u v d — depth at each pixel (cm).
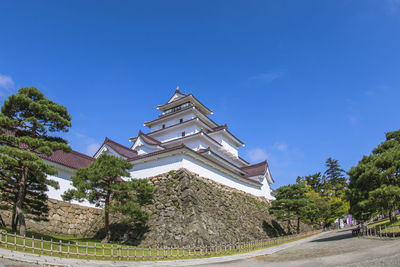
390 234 2400
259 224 3662
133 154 3900
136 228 2564
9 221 2234
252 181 4244
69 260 1495
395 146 2638
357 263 1451
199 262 1812
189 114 4644
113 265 1553
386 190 2188
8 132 2339
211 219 2673
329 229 5934
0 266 1162
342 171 8725
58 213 2616
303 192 4022
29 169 1836
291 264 1669
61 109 1967
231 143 5128
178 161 2944
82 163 3131
